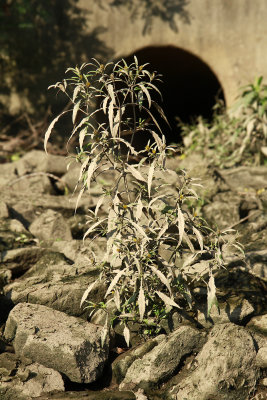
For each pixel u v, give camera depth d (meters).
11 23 9.63
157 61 12.46
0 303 3.34
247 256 3.65
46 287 3.29
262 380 2.78
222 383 2.67
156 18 9.62
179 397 2.69
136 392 2.75
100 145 2.92
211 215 4.98
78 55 9.73
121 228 2.89
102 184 5.72
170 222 2.98
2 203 4.75
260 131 6.92
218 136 7.60
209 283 2.94
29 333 2.87
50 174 6.02
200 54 9.66
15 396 2.67
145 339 3.10
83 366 2.79
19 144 9.13
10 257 3.87
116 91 2.89
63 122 9.27
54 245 4.14
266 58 9.46
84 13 9.66
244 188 5.89
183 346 2.88
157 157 2.91
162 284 3.08
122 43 9.73
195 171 5.71
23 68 9.77
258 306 3.23
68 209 5.09
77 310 3.25
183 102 14.48
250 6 9.44
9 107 9.80
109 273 3.08
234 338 2.83
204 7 9.53
